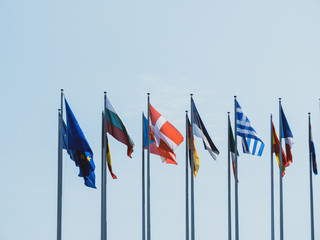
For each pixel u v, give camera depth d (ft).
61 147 122.11
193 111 133.28
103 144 127.34
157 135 126.00
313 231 148.77
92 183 121.49
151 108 127.13
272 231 144.97
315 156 149.28
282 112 143.95
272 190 146.00
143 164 130.93
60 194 121.70
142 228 130.52
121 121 123.95
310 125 147.74
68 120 119.65
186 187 134.00
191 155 132.67
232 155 139.03
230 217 138.00
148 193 130.11
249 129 136.26
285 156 148.05
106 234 126.72
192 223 131.95
